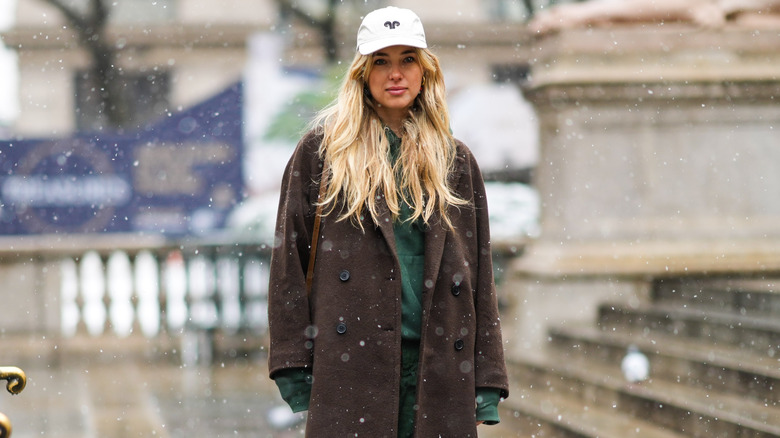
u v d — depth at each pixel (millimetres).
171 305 15914
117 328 15844
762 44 12328
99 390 12773
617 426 8688
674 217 12305
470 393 3881
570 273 12031
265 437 9773
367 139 3938
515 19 39125
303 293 3859
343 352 3795
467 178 4078
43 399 12133
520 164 20578
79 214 16234
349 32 31625
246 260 15656
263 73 20359
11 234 15984
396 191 3916
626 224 12250
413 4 39031
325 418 3750
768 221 12344
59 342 15438
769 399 7961
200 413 11156
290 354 3803
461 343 3912
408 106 4066
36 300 15680
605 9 12305
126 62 38094
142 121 38375
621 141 12344
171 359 15352
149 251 16047
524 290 12562
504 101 21219
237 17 38625
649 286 11992
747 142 12414
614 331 11266
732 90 12203
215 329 15477
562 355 11492
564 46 12195
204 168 16922
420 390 3820
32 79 38312
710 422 7762
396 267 3852
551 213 12648
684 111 12312
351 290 3838
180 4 38656
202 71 38688
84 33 32000
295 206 3906
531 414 9672
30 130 38312
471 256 4035
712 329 9742
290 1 29734
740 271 11891
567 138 12312
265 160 19422
